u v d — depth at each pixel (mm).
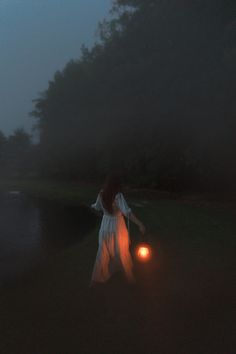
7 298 5602
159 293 5453
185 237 9008
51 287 5965
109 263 5840
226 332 4301
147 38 16328
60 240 10227
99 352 3994
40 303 5332
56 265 7262
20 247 9602
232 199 16125
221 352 3906
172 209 13898
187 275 6195
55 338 4320
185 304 5070
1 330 4562
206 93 13664
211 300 5176
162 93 15812
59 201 19672
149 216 12492
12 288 6105
